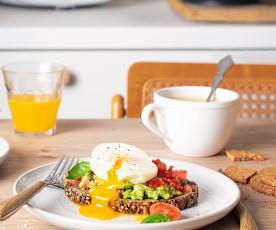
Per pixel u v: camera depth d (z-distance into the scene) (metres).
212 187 0.78
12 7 1.91
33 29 1.59
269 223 0.72
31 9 1.87
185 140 0.91
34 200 0.73
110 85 1.64
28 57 1.60
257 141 0.99
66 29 1.59
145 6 1.99
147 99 1.23
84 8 1.92
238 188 0.75
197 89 0.98
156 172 0.73
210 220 0.68
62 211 0.72
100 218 0.70
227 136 0.92
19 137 1.00
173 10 1.91
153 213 0.69
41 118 0.99
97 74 1.63
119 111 1.17
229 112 0.91
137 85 1.23
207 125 0.90
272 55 1.63
